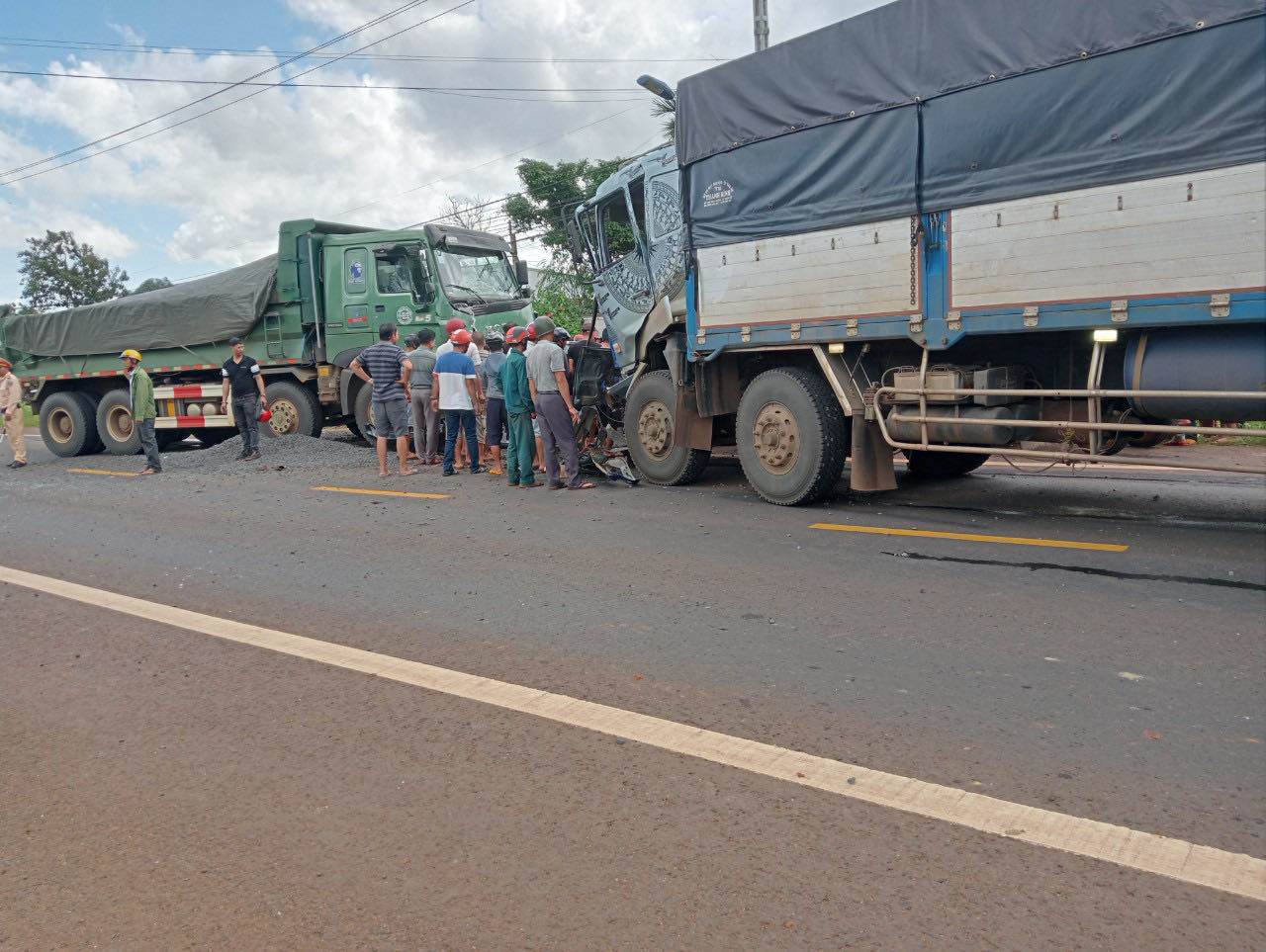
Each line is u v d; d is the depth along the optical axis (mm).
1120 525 7148
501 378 10867
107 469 14352
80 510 9930
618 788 3242
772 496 8578
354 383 15469
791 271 8094
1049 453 6938
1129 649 4414
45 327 17922
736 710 3869
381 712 4012
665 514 8320
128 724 4016
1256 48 5480
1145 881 2596
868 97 7402
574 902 2607
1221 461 10188
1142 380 6250
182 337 16469
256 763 3570
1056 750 3396
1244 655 4277
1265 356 5711
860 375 7980
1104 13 6074
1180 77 5781
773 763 3375
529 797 3209
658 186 9641
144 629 5387
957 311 6973
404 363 11867
